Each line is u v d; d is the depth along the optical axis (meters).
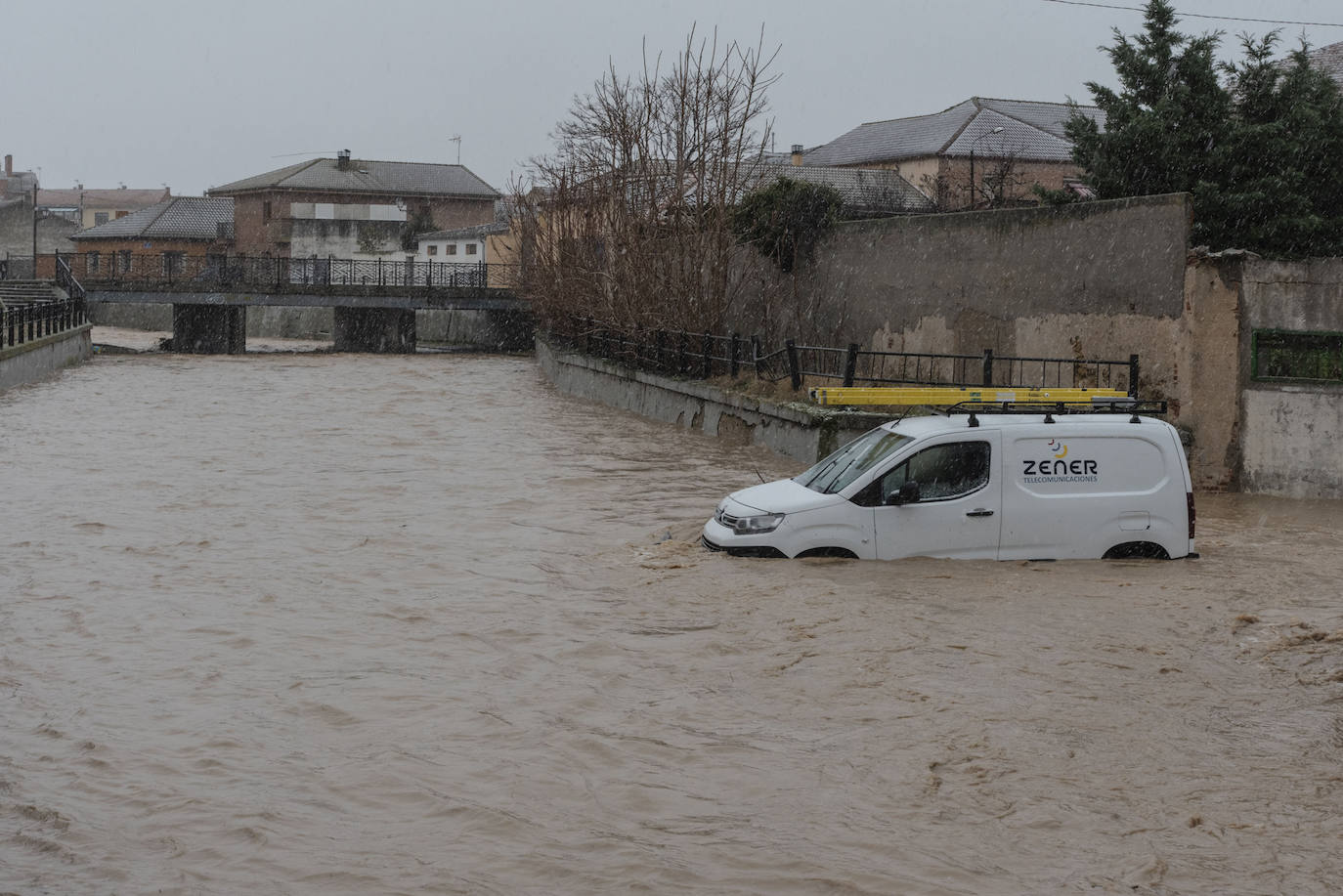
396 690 8.66
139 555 13.08
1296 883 5.75
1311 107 24.19
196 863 6.03
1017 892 5.68
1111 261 18.97
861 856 6.06
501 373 44.25
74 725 7.94
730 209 29.92
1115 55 25.92
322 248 86.50
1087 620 10.09
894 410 19.39
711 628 10.07
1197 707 8.10
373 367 46.69
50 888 5.75
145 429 24.70
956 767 7.13
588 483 18.33
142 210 97.44
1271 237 23.25
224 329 58.16
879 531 12.00
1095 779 6.96
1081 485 12.04
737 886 5.77
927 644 9.50
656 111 34.72
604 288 35.00
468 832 6.37
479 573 12.34
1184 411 17.89
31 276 63.34
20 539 13.76
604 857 6.08
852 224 25.14
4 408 28.03
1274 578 11.58
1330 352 17.56
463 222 91.62
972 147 60.44
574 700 8.42
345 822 6.50
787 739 7.62
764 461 20.61
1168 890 5.69
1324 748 7.39
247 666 9.23
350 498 16.81
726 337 27.50
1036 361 19.50
